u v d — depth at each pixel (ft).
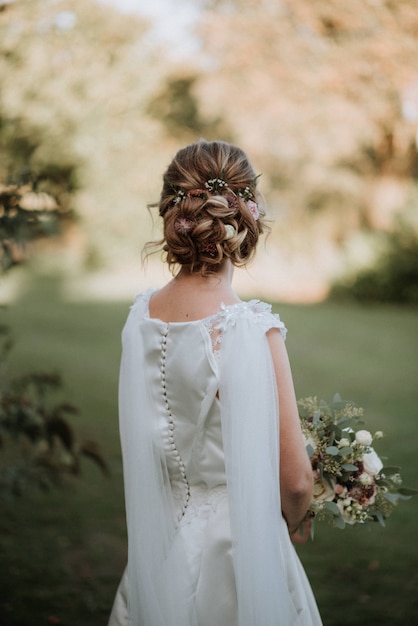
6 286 50.49
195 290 5.52
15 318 38.75
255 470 5.06
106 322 37.65
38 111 33.96
